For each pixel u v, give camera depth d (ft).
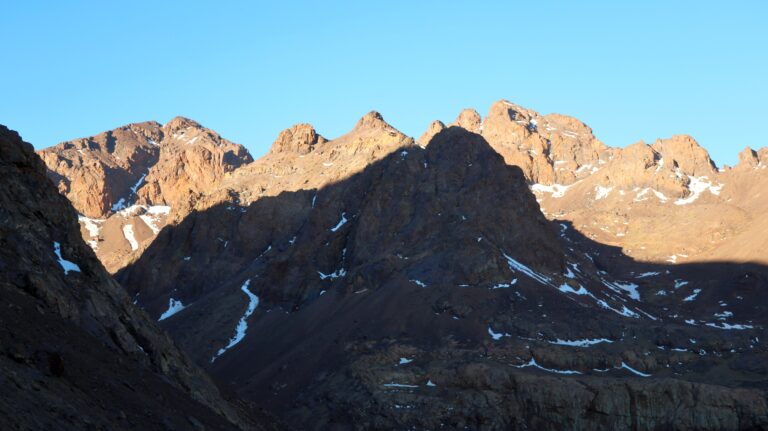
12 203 348.59
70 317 320.70
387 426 625.00
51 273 336.29
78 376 273.13
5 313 277.44
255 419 410.93
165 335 387.96
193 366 394.11
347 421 641.40
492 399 633.20
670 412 603.26
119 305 363.35
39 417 225.15
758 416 587.27
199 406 342.44
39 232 351.67
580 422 612.70
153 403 296.30
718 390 602.44
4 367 239.91
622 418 607.37
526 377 638.12
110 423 253.85
